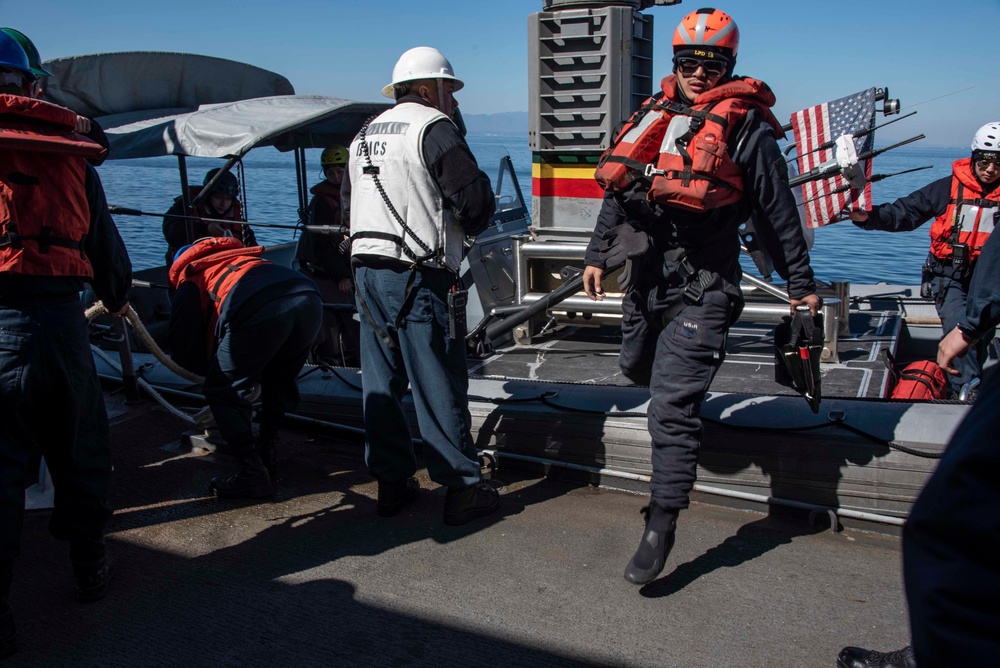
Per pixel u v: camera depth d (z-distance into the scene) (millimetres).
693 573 2914
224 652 2535
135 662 2494
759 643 2496
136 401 4727
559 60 5320
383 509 3441
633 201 2846
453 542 3205
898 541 3092
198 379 4137
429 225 3123
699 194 2574
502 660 2461
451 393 3262
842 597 2729
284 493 3715
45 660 2508
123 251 2904
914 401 3361
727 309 2756
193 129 4957
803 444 3234
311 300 3629
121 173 39969
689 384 2748
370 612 2734
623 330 3113
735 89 2660
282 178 33844
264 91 6441
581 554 3070
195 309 3684
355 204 3242
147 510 3533
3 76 2516
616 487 3627
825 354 4801
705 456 3404
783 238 2699
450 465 3277
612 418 3625
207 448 4148
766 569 2924
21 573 3016
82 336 2664
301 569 3023
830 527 3197
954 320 4535
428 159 3055
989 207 4461
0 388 2436
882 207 4676
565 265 5586
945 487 1044
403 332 3215
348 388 4340
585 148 5363
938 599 1025
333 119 5844
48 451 2723
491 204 3146
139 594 2875
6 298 2453
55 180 2492
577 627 2613
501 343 5668
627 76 5199
